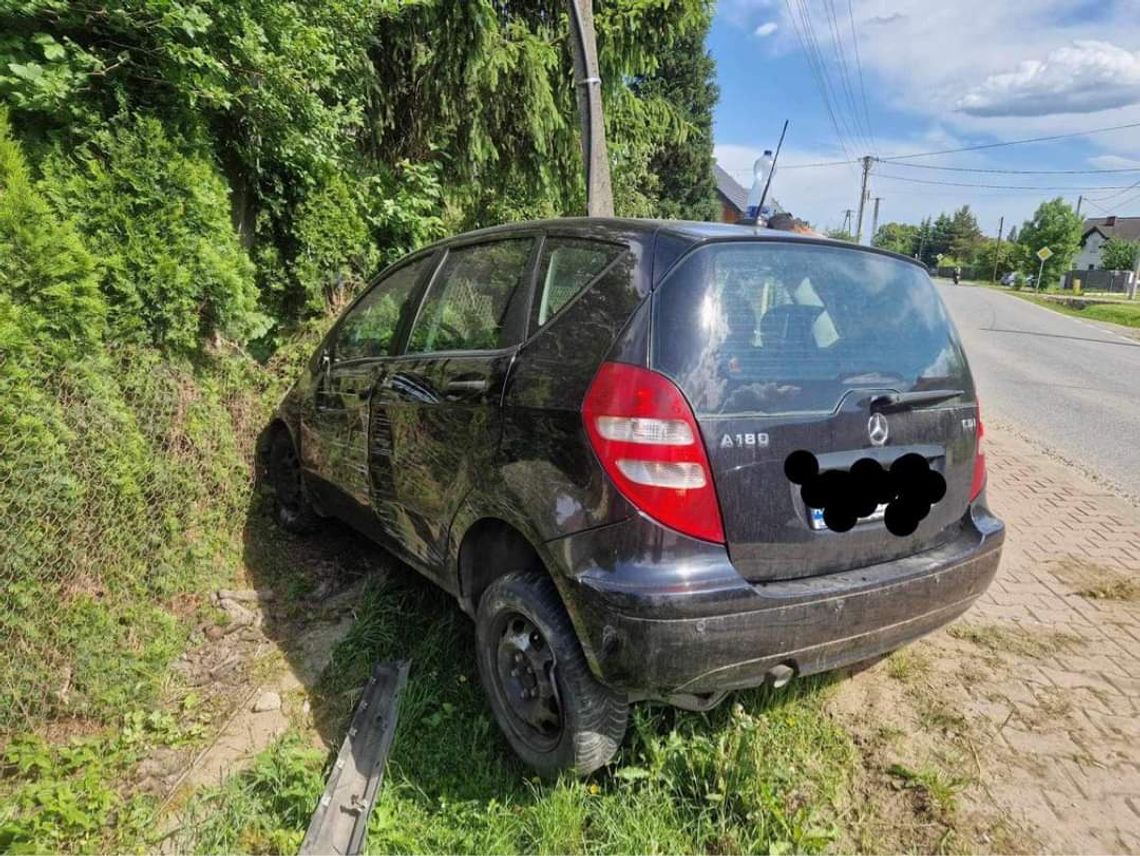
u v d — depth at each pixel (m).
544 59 6.59
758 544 1.97
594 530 1.95
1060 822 2.16
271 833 2.11
